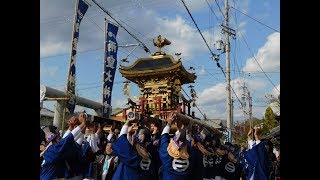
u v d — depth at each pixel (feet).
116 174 19.11
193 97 49.80
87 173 21.49
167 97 44.14
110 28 47.62
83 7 37.22
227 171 32.17
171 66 43.83
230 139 71.72
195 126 26.48
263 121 87.45
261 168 22.16
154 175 21.44
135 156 18.88
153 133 24.26
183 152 19.60
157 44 48.57
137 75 45.21
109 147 22.22
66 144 17.26
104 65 46.75
